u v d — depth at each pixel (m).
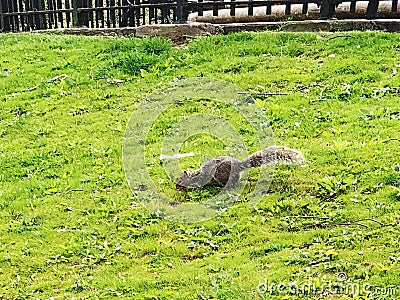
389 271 4.39
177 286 4.55
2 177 6.80
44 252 5.28
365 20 9.86
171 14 12.97
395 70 8.07
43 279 4.91
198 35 10.87
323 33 9.78
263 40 9.80
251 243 5.09
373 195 5.50
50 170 6.86
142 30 11.34
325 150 6.39
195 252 5.07
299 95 7.91
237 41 9.93
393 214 5.14
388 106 7.20
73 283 4.79
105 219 5.73
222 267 4.74
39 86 9.39
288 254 4.82
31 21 13.56
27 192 6.41
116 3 14.04
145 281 4.65
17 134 7.96
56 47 11.02
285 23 10.42
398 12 9.91
